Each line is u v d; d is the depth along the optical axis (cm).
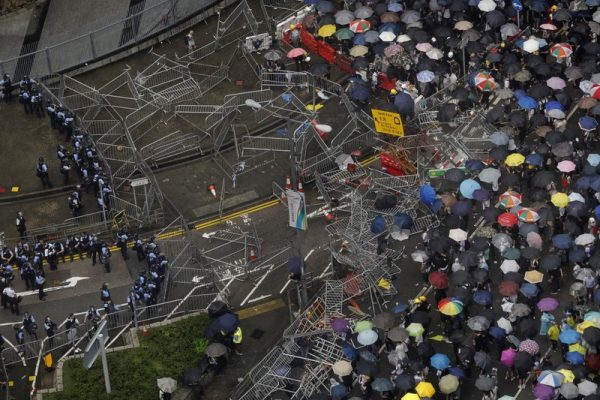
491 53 17562
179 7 19350
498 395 13875
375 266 15150
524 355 13650
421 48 17762
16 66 18875
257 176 17050
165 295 15375
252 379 14250
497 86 17312
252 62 18700
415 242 15775
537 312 14762
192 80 18288
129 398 14138
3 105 18288
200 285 15525
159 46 19188
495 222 15450
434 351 14012
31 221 16712
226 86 18412
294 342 14388
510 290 14412
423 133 16862
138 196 16862
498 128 16825
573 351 13688
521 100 16712
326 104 17875
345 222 15975
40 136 17838
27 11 19825
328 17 18512
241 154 17275
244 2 18950
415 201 16000
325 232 16138
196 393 14188
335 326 14362
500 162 16338
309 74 18012
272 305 15325
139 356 14600
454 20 18338
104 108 18200
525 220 15175
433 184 16225
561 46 17538
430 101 17338
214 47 18925
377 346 14475
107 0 19762
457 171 16000
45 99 18162
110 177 16850
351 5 19062
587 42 17800
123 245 15912
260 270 15750
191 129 17800
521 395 13850
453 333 14050
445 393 13588
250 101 14712
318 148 17225
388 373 14275
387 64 17850
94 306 15462
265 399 14038
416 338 14162
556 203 15412
